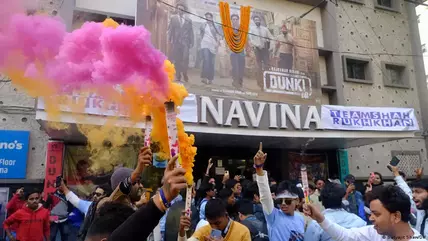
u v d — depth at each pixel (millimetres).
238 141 10000
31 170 8344
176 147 1632
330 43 12047
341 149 11836
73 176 8344
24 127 8492
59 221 6105
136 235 1303
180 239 2344
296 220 3650
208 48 9633
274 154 11555
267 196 3564
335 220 3328
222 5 10039
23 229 5680
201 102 8266
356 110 10062
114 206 1717
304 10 12336
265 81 10266
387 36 13562
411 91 13500
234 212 4684
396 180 4820
